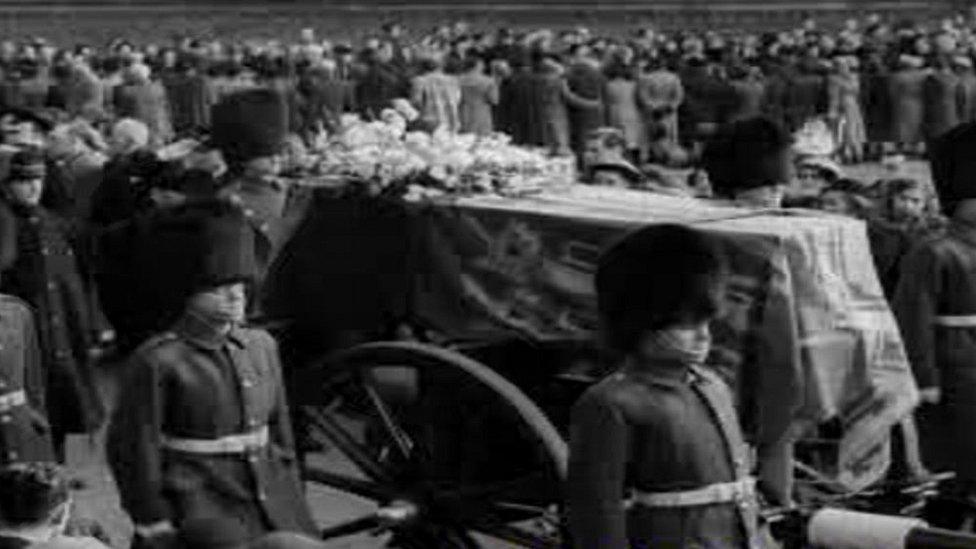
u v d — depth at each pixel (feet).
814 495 27.68
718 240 26.30
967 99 113.60
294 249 31.22
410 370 29.12
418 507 28.40
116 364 41.45
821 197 38.32
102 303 39.42
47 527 23.12
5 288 36.17
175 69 105.29
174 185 40.40
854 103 113.80
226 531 21.44
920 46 116.67
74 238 40.63
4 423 27.99
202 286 23.88
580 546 20.56
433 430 28.25
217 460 23.94
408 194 29.86
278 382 24.86
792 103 113.80
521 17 157.79
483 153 31.24
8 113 48.93
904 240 36.06
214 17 146.51
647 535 20.80
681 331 20.79
